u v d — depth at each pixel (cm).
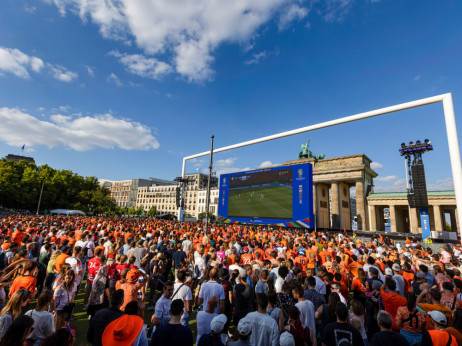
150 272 809
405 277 747
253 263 750
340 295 526
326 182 5841
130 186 15338
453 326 388
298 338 400
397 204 5009
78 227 1716
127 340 312
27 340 340
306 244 1156
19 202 5712
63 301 504
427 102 1692
